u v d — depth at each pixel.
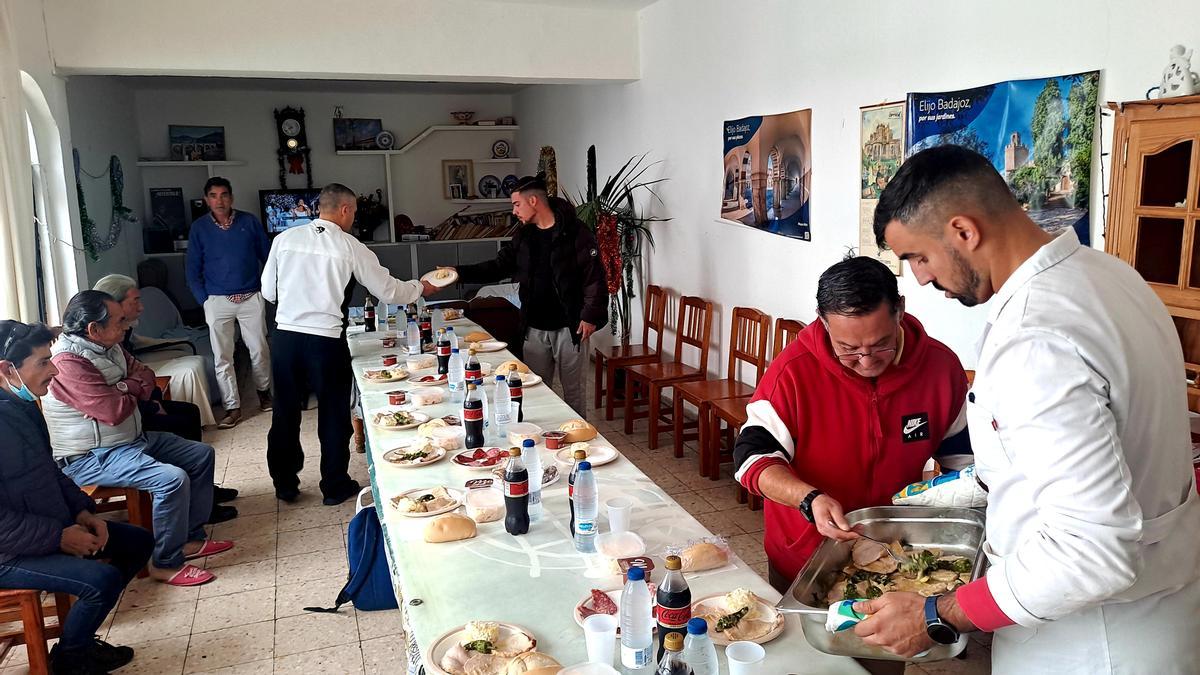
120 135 7.09
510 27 5.30
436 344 4.13
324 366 3.87
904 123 3.29
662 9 5.29
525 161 8.86
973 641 2.72
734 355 4.54
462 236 8.96
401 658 2.68
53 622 3.02
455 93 9.01
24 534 2.40
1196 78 2.09
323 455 3.99
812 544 1.77
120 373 3.29
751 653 1.32
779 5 4.07
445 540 1.89
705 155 4.95
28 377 2.53
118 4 4.43
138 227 7.62
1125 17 2.41
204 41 4.62
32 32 4.12
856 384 1.73
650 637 1.36
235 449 4.94
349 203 3.92
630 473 2.31
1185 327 2.07
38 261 4.35
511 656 1.41
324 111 8.64
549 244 4.32
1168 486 1.13
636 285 6.17
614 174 6.34
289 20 4.77
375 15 4.95
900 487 1.79
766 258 4.38
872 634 1.19
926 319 3.28
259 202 8.50
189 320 7.43
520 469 1.92
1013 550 1.18
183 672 2.62
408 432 2.85
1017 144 2.79
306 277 3.80
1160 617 1.15
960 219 1.13
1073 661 1.19
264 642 2.79
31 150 4.31
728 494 4.03
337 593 3.13
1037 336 1.06
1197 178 1.94
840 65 3.66
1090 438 1.01
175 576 3.22
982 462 1.23
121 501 3.81
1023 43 2.76
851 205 3.65
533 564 1.78
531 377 3.46
